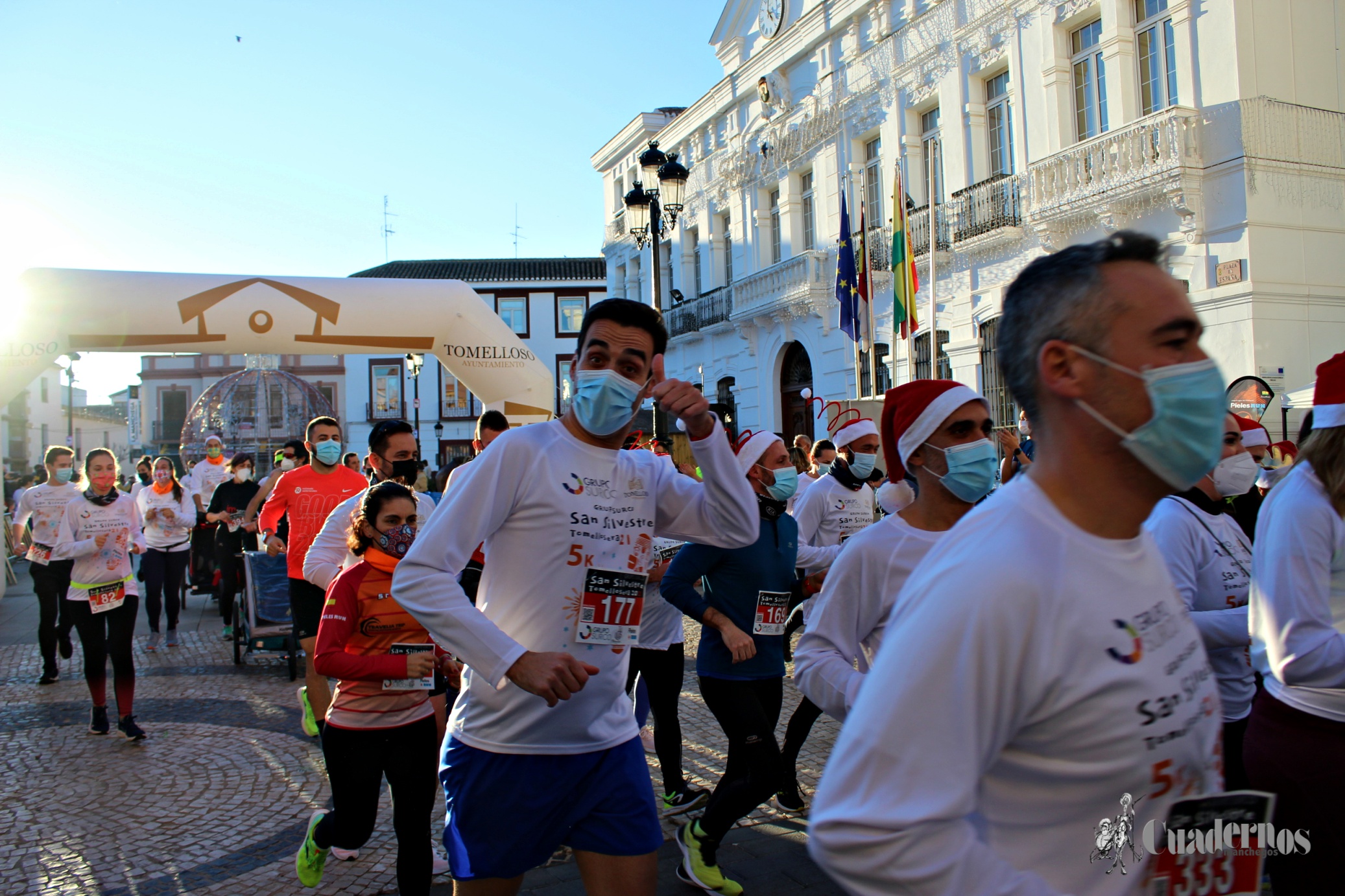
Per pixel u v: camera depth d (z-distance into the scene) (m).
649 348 2.50
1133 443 1.21
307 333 9.98
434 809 4.81
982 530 1.27
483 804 2.46
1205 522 3.12
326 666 3.21
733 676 3.80
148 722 6.42
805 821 4.46
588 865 2.47
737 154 21.62
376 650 3.37
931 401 2.63
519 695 2.43
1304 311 10.74
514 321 39.16
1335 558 2.35
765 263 20.84
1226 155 10.77
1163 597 1.31
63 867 4.05
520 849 2.45
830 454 8.09
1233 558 3.10
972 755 1.16
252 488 9.94
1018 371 1.35
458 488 2.39
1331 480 2.34
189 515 9.45
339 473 6.43
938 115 15.77
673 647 4.75
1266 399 9.09
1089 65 12.80
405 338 10.42
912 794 1.14
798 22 18.50
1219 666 3.10
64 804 4.84
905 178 16.17
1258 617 2.41
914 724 1.16
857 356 15.07
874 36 16.75
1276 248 10.66
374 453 4.97
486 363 10.64
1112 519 1.28
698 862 3.70
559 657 2.20
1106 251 1.28
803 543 4.97
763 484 3.90
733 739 3.71
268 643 8.05
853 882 1.18
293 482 6.31
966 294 14.83
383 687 3.27
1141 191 11.38
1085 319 1.25
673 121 24.45
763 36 20.45
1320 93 11.16
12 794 5.00
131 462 44.00
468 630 2.20
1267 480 6.21
